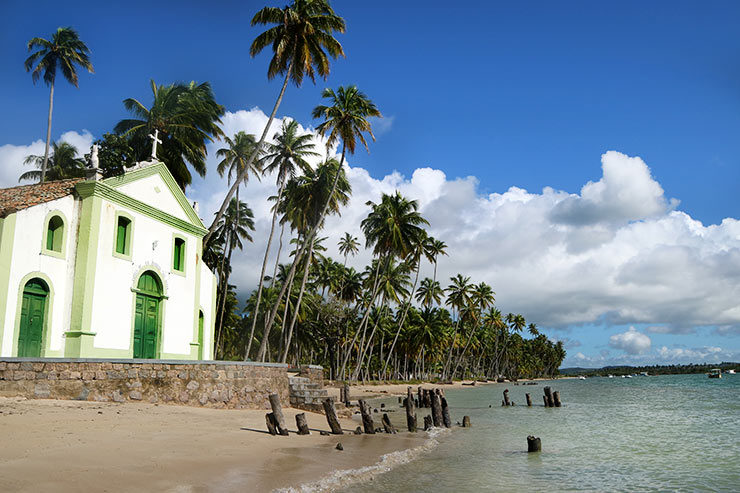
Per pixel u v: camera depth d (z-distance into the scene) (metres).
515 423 27.17
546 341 180.12
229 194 29.81
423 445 17.02
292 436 15.66
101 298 20.38
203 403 18.02
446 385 89.94
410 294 71.69
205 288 28.88
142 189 23.33
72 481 7.55
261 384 20.84
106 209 21.02
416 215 53.75
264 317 65.88
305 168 41.81
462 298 97.94
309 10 31.98
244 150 42.50
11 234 17.52
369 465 12.48
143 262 23.00
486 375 154.25
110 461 9.04
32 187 22.55
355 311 72.56
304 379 24.52
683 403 42.69
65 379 14.68
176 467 9.38
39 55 38.03
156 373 16.80
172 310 24.72
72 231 20.16
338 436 17.25
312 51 31.58
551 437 21.25
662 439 20.70
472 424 26.31
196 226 26.88
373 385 69.62
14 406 12.71
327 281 71.88
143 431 12.26
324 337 71.88
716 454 16.86
